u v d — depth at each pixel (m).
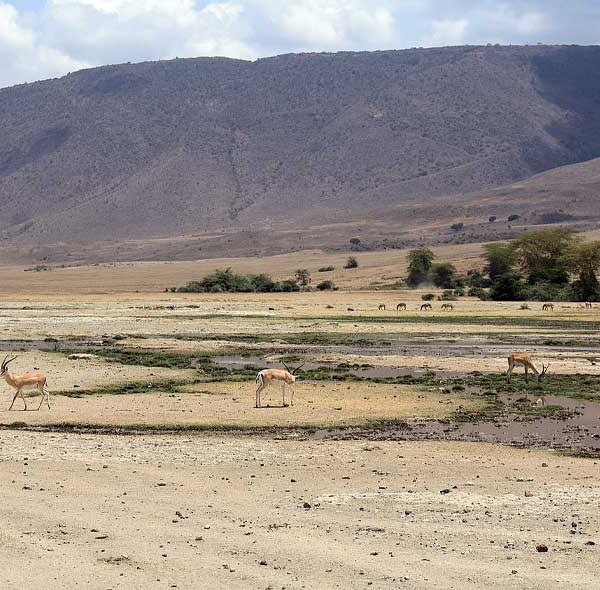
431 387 46.88
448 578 18.27
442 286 186.88
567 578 18.27
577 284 144.75
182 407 39.69
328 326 91.69
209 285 178.88
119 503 23.81
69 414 37.66
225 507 23.52
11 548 20.02
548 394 45.00
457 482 26.36
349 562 19.17
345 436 33.78
